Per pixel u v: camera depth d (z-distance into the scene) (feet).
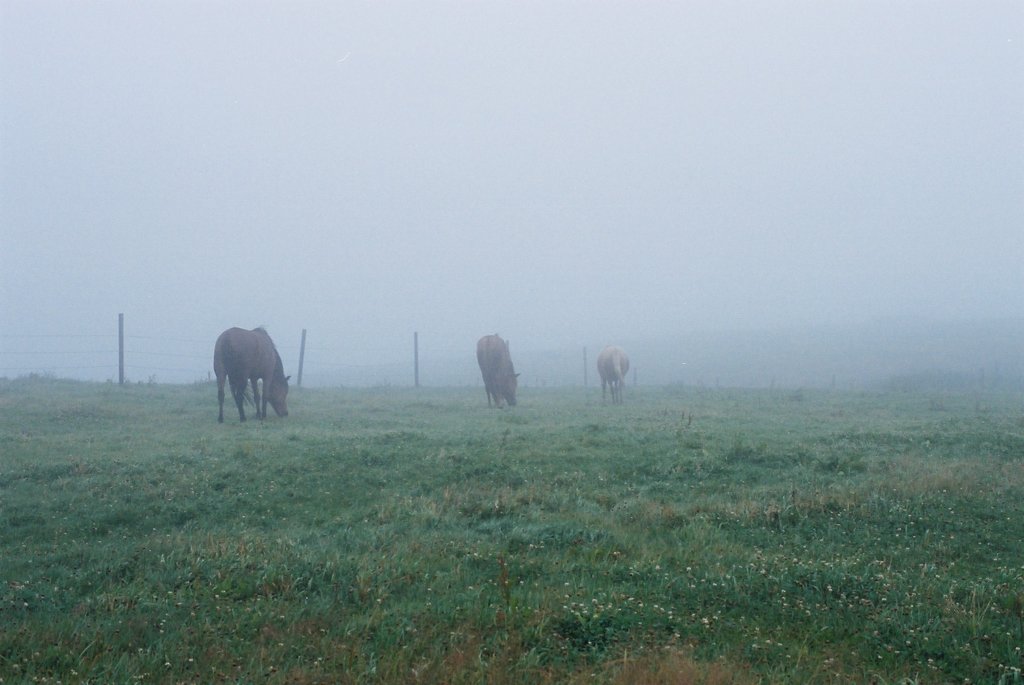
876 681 17.21
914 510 31.30
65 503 33.96
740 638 19.17
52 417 59.11
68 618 21.12
